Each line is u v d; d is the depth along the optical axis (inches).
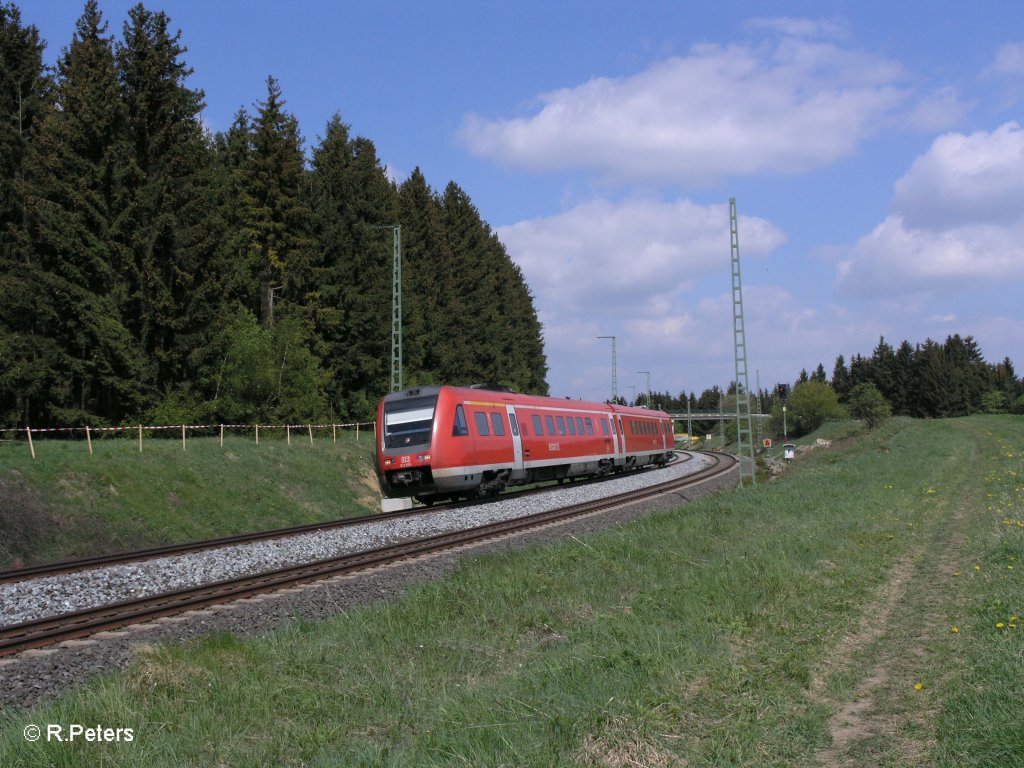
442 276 2573.8
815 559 511.8
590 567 502.0
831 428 3267.7
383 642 347.9
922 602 397.1
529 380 3368.6
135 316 1352.1
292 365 1599.4
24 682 315.6
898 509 774.5
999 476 1055.6
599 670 283.9
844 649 321.4
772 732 230.4
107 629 401.7
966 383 5260.8
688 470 1828.2
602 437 1489.9
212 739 236.2
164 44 1423.5
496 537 750.5
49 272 1259.8
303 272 1815.9
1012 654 273.3
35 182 1320.1
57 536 760.3
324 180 1974.7
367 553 627.5
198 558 619.2
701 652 305.0
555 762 207.5
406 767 212.5
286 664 313.1
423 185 2573.8
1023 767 191.9
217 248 1414.9
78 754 224.5
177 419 1316.4
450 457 981.2
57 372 1255.5
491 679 293.3
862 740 226.4
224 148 2175.2
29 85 1455.5
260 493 1063.0
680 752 217.2
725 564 487.8
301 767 222.8
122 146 1334.9
